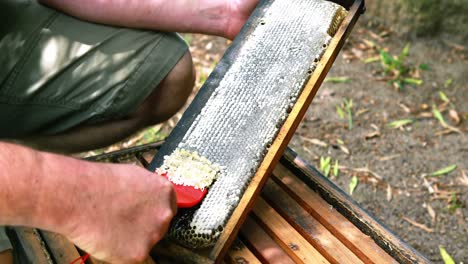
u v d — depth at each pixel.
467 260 1.55
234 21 1.38
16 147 1.01
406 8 2.40
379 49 2.36
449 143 1.86
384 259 1.14
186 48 1.42
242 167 1.16
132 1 1.35
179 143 1.20
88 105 1.37
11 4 1.36
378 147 1.85
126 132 1.44
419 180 1.75
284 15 1.28
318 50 1.23
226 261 1.18
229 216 1.13
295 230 1.20
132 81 1.37
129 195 1.05
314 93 1.22
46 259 1.15
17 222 1.00
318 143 1.86
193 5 1.37
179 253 1.14
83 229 1.02
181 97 1.44
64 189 1.01
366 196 1.70
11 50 1.33
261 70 1.23
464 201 1.68
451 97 2.08
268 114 1.20
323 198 1.26
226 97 1.22
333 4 1.27
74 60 1.34
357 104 2.04
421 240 1.59
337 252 1.16
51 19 1.36
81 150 1.44
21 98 1.34
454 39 2.38
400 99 2.07
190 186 1.15
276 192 1.27
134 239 1.05
